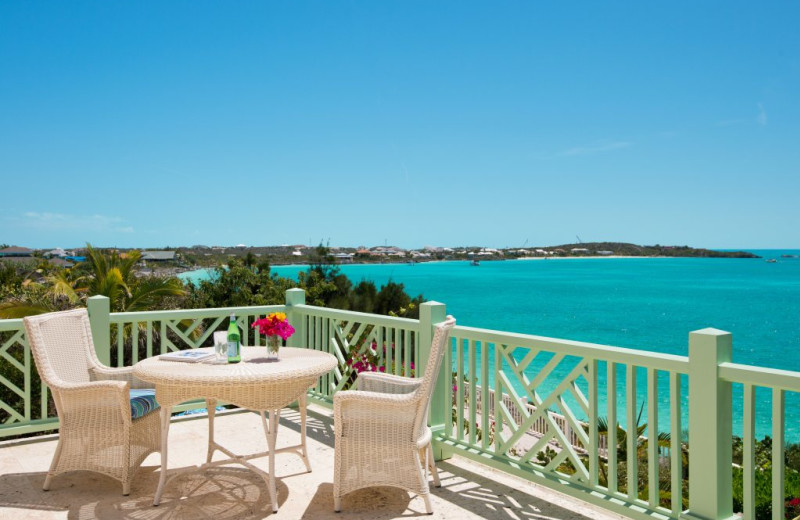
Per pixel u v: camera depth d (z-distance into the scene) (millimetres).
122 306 12203
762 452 10078
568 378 3131
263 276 16031
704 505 2471
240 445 4418
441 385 4109
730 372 2369
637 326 41438
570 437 10070
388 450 3123
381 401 3059
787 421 18625
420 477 3086
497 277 101250
